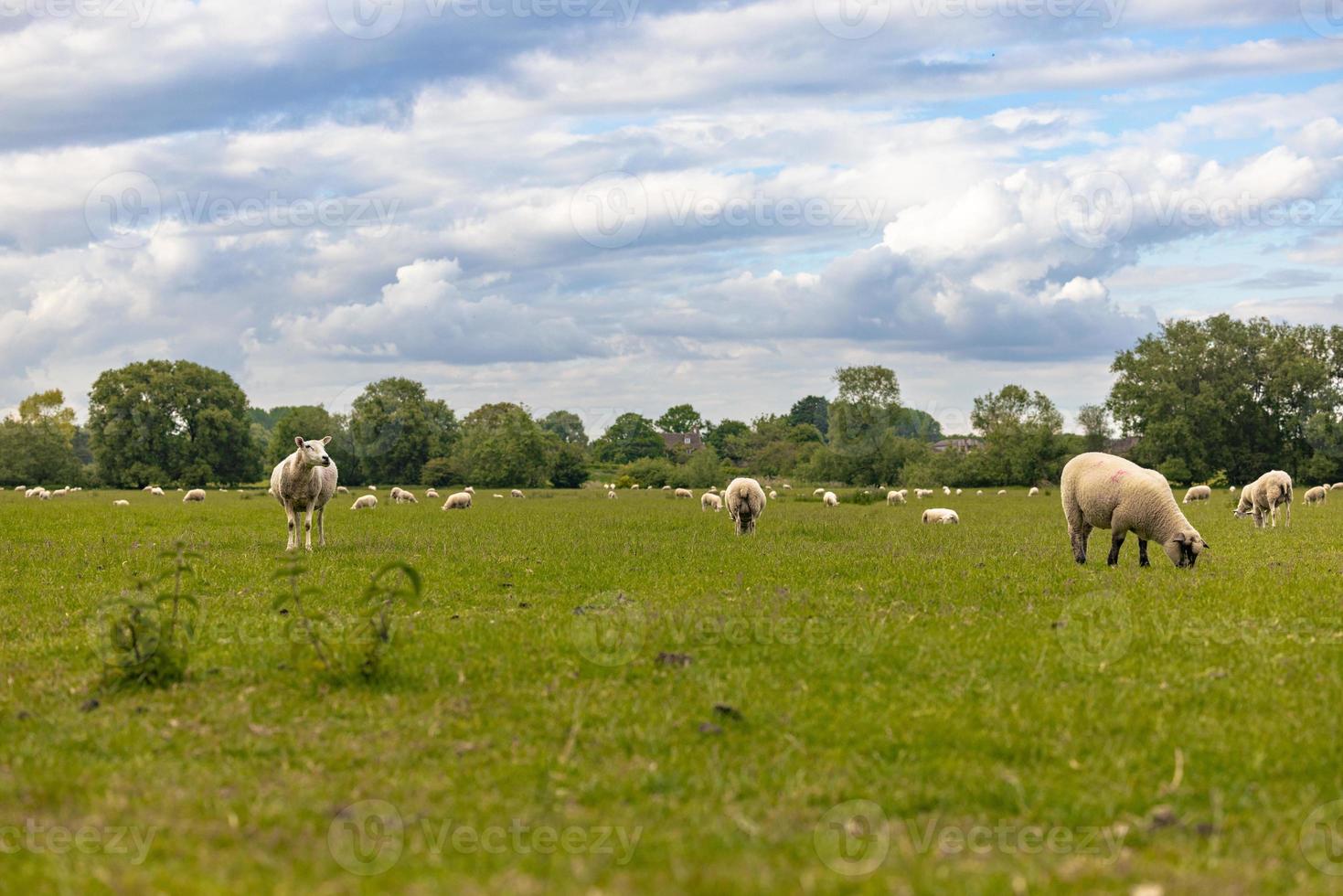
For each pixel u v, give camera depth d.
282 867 5.60
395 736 7.95
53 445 121.88
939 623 11.98
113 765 7.36
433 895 5.17
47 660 10.56
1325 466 103.81
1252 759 7.21
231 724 8.23
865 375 116.06
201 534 26.75
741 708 8.52
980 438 111.31
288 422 127.31
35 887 5.34
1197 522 36.34
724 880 5.31
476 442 125.62
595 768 7.24
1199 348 109.06
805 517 40.88
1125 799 6.59
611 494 83.12
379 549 21.98
